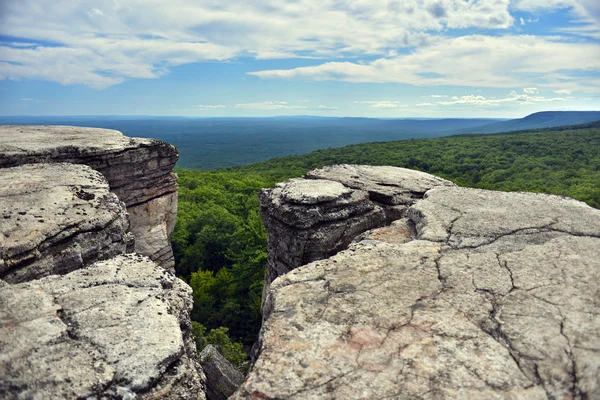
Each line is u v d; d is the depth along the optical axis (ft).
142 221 44.55
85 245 21.42
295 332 12.19
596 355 10.61
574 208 22.29
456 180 166.09
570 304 12.97
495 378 10.09
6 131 45.29
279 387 10.09
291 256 29.68
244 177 170.71
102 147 38.09
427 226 20.45
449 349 11.18
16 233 19.02
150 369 11.00
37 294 13.46
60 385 9.77
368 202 31.60
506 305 13.12
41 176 27.91
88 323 12.39
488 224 20.11
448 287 14.47
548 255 16.46
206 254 91.66
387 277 15.42
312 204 28.73
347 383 10.12
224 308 68.64
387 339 11.70
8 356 10.27
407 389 9.85
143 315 13.15
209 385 39.29
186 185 144.05
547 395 9.54
